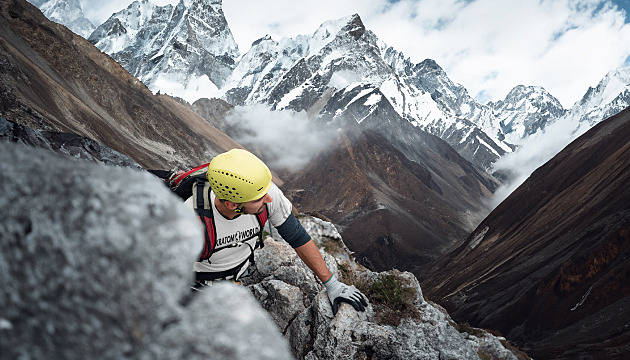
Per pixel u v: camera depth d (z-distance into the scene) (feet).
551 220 256.11
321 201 645.10
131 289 1.42
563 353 125.39
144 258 1.44
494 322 182.80
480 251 304.30
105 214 1.43
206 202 6.40
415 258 520.42
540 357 129.49
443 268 324.60
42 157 1.56
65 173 1.49
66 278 1.40
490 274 238.27
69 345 1.39
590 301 155.63
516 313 179.83
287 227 7.80
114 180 1.52
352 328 13.14
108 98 335.06
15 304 1.41
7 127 21.86
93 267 1.40
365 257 508.53
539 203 305.53
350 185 649.61
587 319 149.07
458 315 206.80
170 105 500.74
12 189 1.46
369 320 13.97
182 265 1.53
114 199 1.46
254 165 5.71
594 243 182.80
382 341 13.16
